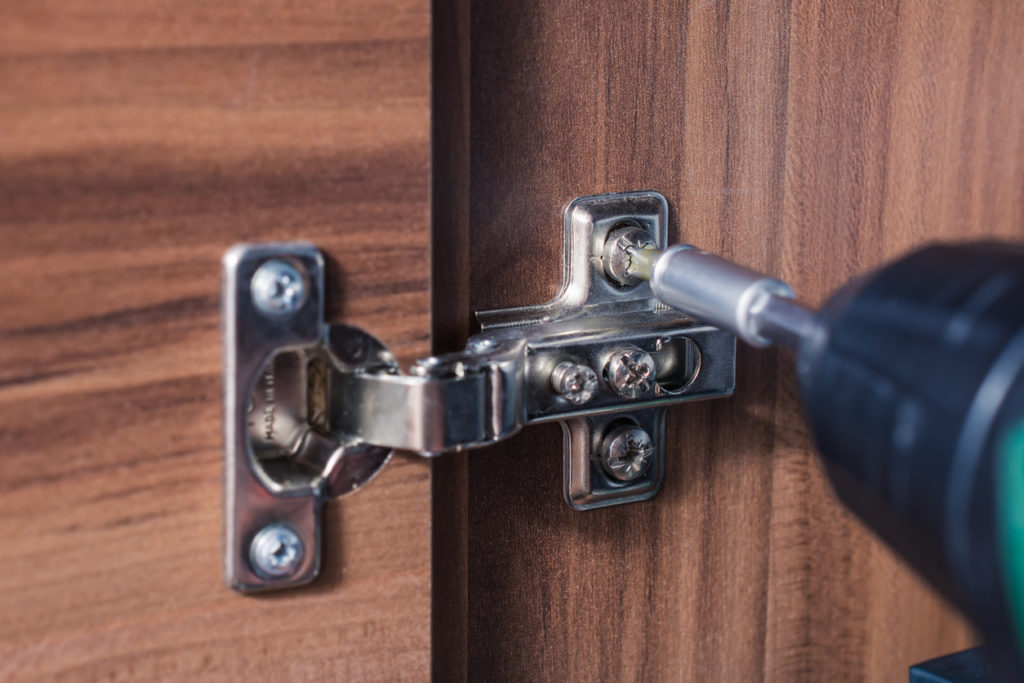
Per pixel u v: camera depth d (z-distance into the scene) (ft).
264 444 1.23
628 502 1.58
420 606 1.27
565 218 1.47
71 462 1.07
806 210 1.64
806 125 1.61
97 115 1.02
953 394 0.78
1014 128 1.77
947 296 0.84
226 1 1.05
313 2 1.09
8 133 1.00
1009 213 1.81
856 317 0.92
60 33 1.00
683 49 1.50
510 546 1.51
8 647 1.07
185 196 1.07
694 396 1.50
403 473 1.23
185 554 1.13
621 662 1.63
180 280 1.08
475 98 1.38
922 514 0.80
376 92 1.13
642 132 1.50
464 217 1.38
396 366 1.21
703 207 1.56
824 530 1.77
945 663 1.52
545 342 1.37
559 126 1.44
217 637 1.16
